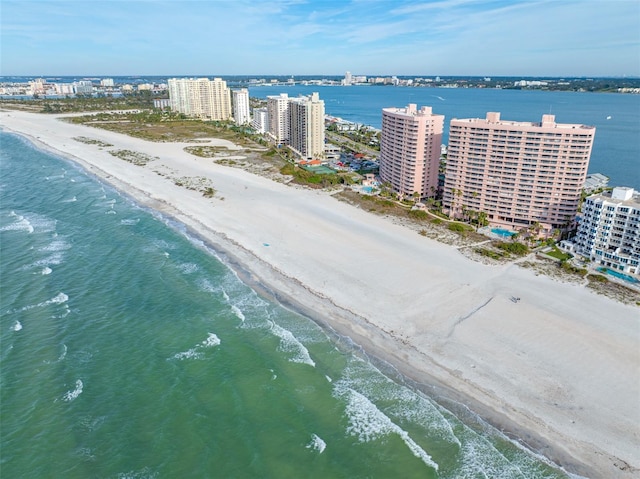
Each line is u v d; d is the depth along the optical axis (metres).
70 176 180.38
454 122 128.50
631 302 86.50
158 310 83.19
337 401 62.09
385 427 57.75
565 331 76.62
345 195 157.88
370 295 88.69
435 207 145.00
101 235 117.44
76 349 71.38
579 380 65.19
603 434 56.16
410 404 61.34
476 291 90.31
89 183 169.75
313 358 70.81
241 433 56.81
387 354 71.44
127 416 58.78
